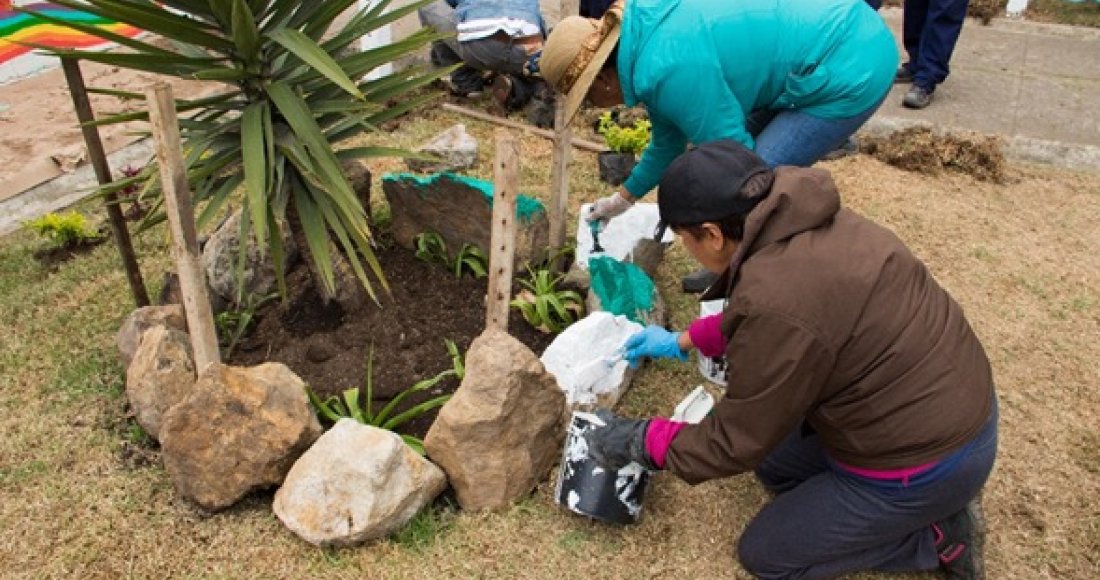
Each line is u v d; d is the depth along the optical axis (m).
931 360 1.87
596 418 2.35
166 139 2.02
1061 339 3.23
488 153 4.43
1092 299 3.44
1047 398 2.94
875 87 2.69
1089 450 2.72
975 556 2.23
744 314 1.80
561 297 3.10
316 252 2.58
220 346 2.87
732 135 2.55
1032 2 6.71
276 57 2.65
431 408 2.65
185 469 2.32
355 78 2.76
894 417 1.89
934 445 1.92
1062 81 5.39
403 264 3.34
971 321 3.31
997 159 4.34
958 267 3.63
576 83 2.51
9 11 5.68
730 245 1.91
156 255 3.49
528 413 2.36
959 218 3.98
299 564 2.24
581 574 2.26
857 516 2.07
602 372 2.66
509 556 2.29
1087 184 4.31
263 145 2.53
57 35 5.52
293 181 2.67
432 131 4.66
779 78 2.62
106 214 3.76
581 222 3.21
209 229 3.62
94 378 2.83
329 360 2.84
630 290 2.98
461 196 3.18
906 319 1.84
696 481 2.10
